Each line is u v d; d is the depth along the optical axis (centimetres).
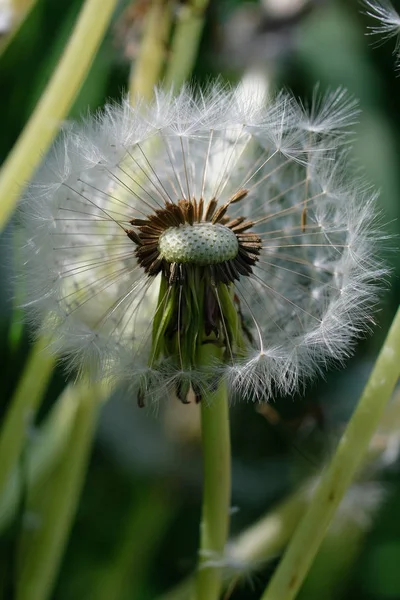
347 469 23
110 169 24
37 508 26
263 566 28
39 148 25
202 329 23
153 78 27
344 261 24
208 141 24
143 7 28
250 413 30
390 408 28
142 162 24
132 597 31
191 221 23
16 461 26
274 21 32
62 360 23
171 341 23
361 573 30
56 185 23
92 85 29
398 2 28
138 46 28
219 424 23
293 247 24
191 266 23
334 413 29
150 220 23
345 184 24
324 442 29
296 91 32
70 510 26
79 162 23
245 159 25
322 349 23
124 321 24
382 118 32
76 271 24
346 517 29
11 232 25
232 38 32
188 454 32
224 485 23
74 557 31
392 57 32
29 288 23
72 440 26
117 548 31
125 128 23
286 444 30
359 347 29
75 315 23
